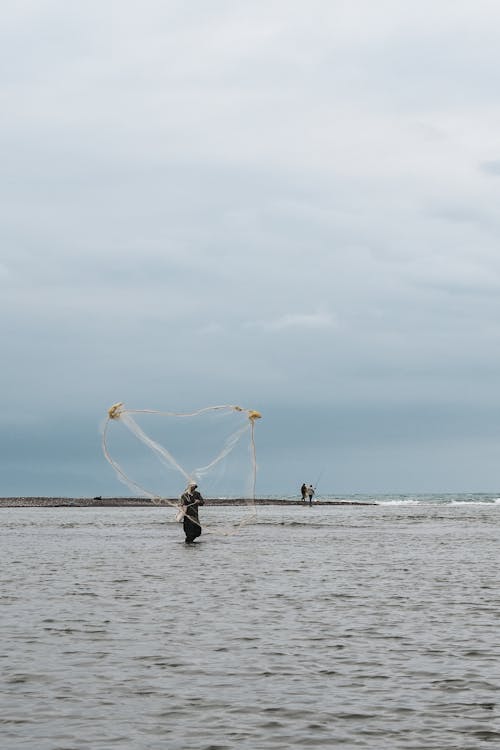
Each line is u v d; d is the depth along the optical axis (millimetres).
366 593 22641
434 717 11562
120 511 92812
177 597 21812
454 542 42406
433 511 92000
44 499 124188
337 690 12836
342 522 64375
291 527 56906
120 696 12492
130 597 21797
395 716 11617
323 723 11312
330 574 27234
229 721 11391
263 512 86438
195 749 10320
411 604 20656
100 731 10938
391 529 54656
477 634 16859
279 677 13570
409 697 12492
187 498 41250
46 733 10859
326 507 107938
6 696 12430
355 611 19594
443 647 15672
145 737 10734
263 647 15656
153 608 19984
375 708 11969
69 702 12172
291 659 14734
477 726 11172
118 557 33562
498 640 16281
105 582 25047
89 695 12516
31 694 12531
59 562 31500
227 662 14516
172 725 11211
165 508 103875
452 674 13750
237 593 22609
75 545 40344
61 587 23859
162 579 25797
